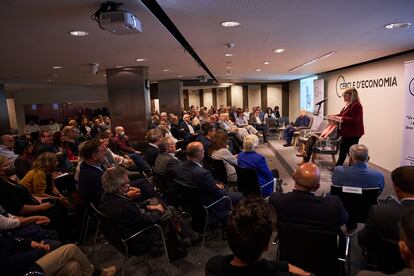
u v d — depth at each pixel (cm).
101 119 916
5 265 184
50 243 229
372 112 636
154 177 381
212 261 110
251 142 341
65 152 484
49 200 300
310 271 175
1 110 900
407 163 462
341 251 196
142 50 443
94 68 576
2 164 264
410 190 172
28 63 526
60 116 1374
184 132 764
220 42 406
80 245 313
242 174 320
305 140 644
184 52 485
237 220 104
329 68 818
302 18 286
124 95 661
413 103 445
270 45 438
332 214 171
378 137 615
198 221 278
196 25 306
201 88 1631
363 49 488
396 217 166
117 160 433
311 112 1059
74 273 202
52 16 250
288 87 1509
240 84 1532
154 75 950
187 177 277
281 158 685
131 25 236
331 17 284
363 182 252
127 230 224
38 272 176
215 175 398
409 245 93
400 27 331
